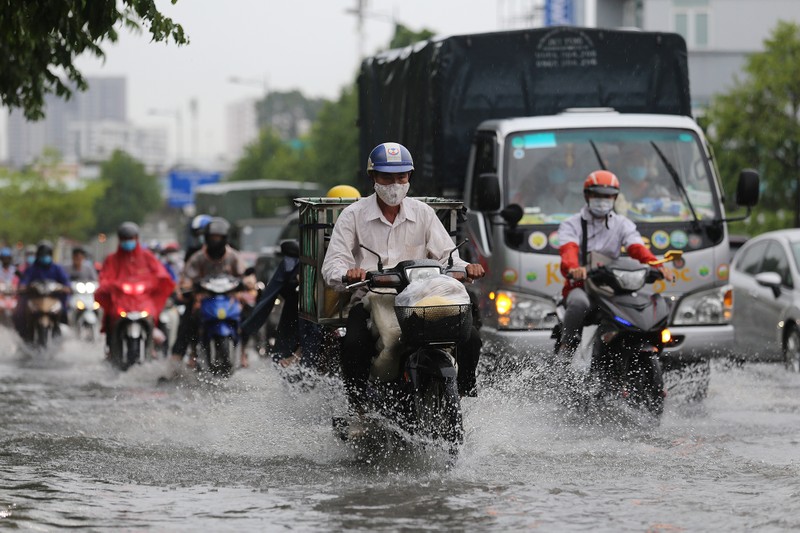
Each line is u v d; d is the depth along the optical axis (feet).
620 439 73.77
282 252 85.71
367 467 64.95
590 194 84.07
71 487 59.88
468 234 104.58
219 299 113.91
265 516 52.75
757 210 277.44
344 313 68.33
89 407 95.96
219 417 83.20
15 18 84.33
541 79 113.70
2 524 51.37
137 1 79.66
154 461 67.72
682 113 116.67
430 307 61.05
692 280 97.91
